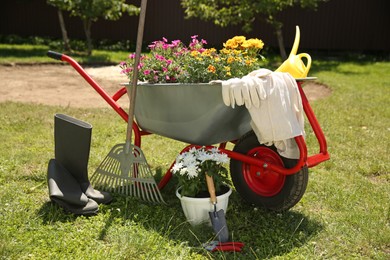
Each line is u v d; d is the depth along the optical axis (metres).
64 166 3.81
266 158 3.66
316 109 7.46
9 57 13.04
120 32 16.92
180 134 3.63
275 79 3.19
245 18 12.74
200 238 3.23
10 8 17.52
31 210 3.52
